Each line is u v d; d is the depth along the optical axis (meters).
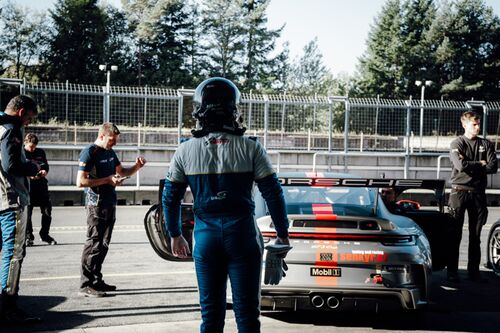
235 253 3.44
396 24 75.69
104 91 17.78
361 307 5.29
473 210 7.65
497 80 74.19
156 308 6.04
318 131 19.83
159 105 19.03
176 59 71.44
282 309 5.39
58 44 69.88
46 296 6.45
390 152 20.19
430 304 6.51
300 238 5.32
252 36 74.94
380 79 74.69
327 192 6.08
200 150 3.48
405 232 5.45
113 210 6.53
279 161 18.19
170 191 3.58
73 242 9.98
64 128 18.02
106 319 5.61
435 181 5.99
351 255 5.25
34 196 9.59
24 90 16.91
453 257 6.70
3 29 77.88
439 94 72.81
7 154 5.21
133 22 73.56
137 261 8.48
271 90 73.88
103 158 6.38
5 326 5.34
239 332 3.50
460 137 7.70
